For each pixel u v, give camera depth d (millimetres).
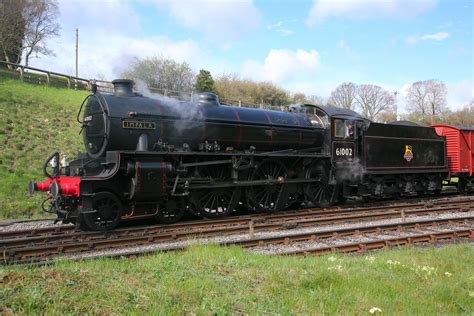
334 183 14242
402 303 4941
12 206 12438
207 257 6656
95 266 5738
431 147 18188
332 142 14102
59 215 9680
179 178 10711
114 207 9898
